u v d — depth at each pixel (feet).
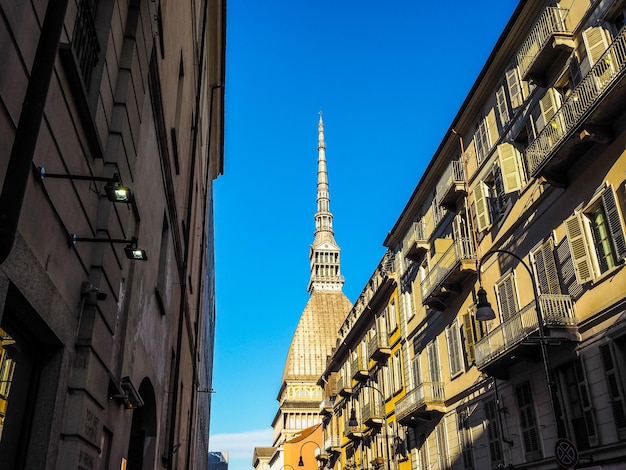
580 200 54.54
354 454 149.07
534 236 62.64
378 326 128.16
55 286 18.29
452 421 81.30
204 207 98.17
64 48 17.29
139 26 26.89
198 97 62.90
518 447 62.28
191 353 80.12
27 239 16.07
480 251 75.51
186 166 58.85
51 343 18.97
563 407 54.85
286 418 400.47
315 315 487.20
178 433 60.08
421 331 98.32
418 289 100.78
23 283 15.34
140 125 28.76
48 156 17.43
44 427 18.38
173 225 47.03
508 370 65.36
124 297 28.60
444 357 86.38
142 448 39.32
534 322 56.08
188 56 54.19
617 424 47.42
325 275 516.73
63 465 19.62
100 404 23.20
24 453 17.85
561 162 55.36
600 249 52.29
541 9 63.05
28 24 14.79
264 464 435.53
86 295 21.77
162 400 44.47
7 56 13.71
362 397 142.82
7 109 13.80
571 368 54.90
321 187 550.36
